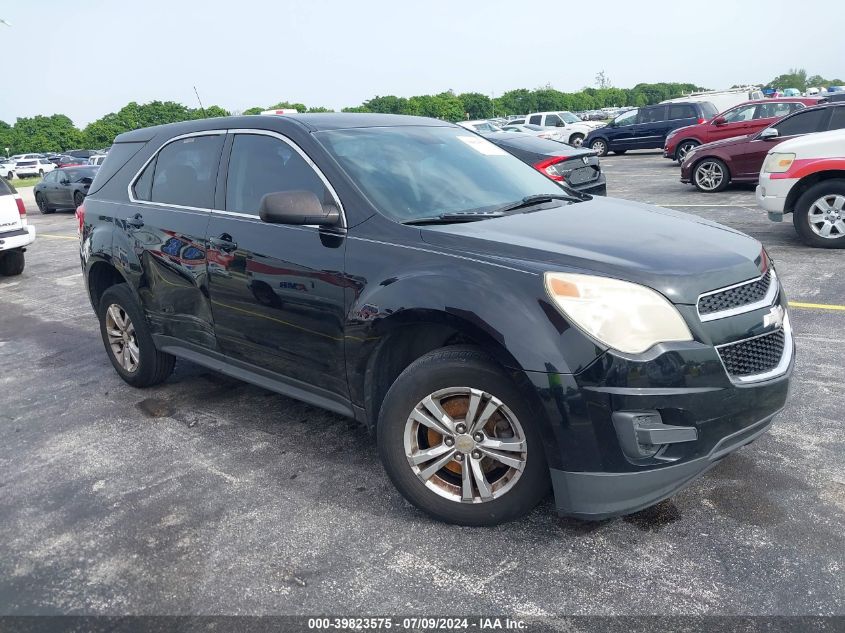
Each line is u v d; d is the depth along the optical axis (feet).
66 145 329.11
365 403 10.19
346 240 10.15
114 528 9.96
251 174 11.95
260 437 12.74
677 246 9.22
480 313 8.50
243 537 9.53
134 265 14.06
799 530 8.95
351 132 11.83
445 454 9.30
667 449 8.32
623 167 67.31
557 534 9.20
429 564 8.71
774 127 37.52
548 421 8.24
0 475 11.87
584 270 8.47
